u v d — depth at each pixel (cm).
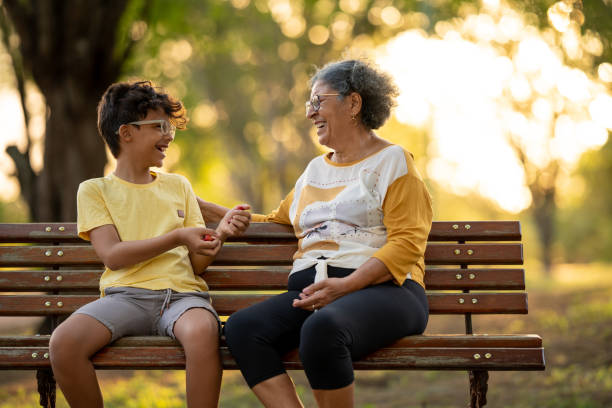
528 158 2773
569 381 606
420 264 337
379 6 1822
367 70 337
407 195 318
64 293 405
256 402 592
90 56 873
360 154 339
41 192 891
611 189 4031
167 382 694
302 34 2214
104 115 341
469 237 367
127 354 307
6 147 897
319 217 330
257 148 2745
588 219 4625
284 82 2486
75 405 303
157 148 341
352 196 325
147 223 337
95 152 899
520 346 303
